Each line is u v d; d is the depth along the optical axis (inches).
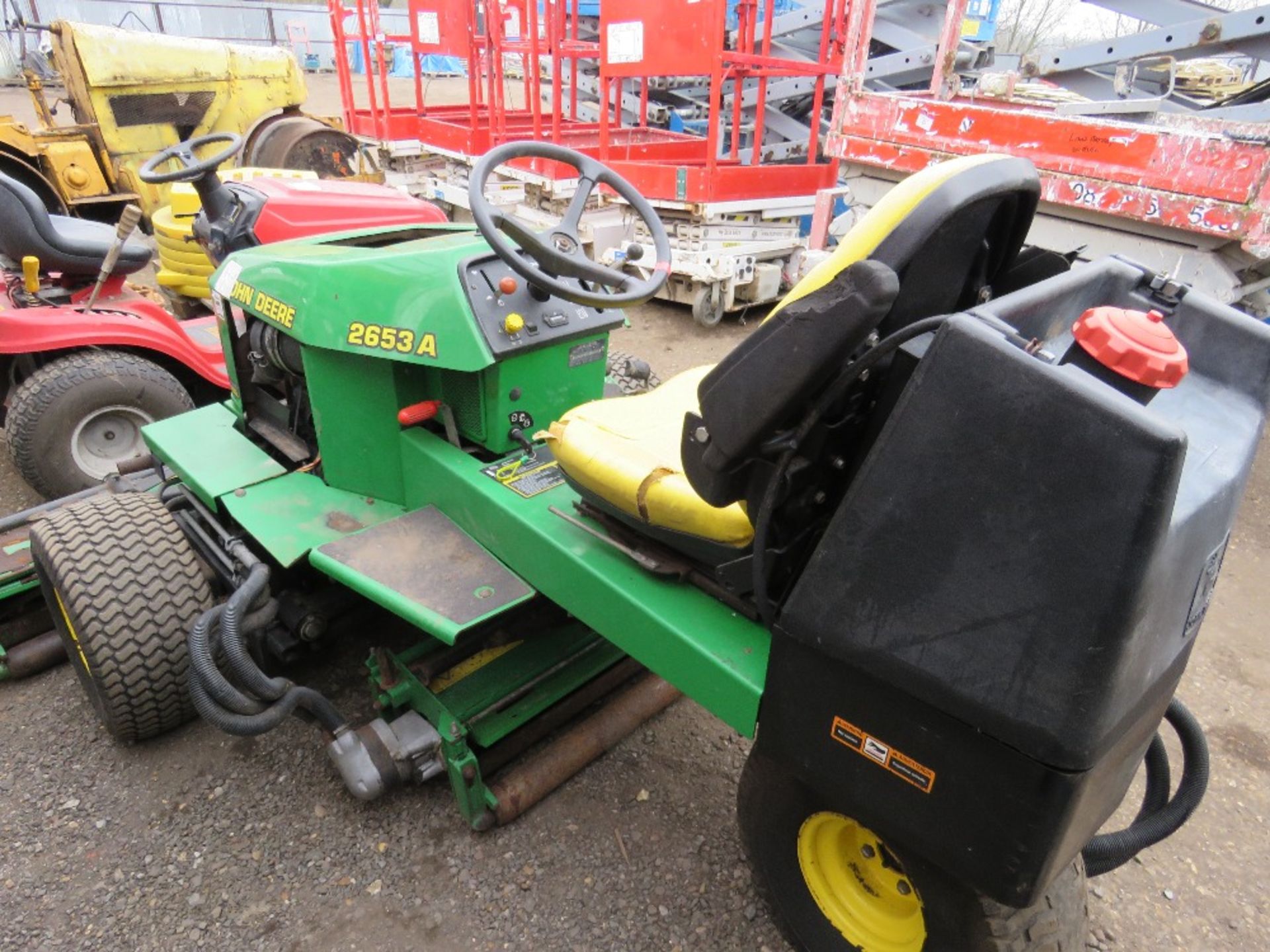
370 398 77.3
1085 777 39.8
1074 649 37.1
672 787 81.8
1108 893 73.7
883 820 48.0
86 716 88.5
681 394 75.8
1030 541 37.5
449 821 77.3
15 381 127.8
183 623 77.9
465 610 65.0
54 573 76.0
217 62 237.6
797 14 263.1
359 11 284.0
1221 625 109.7
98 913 68.5
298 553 72.6
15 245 119.3
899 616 42.3
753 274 205.0
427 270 72.4
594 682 84.4
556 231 74.0
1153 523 34.4
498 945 67.1
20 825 75.8
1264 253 124.8
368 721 87.4
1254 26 179.2
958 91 204.4
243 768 82.2
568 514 67.2
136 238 237.9
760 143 219.6
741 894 71.6
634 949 67.1
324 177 242.5
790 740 50.7
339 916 68.8
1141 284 54.7
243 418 96.2
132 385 118.4
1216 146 126.8
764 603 49.4
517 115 286.7
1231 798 84.0
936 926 52.6
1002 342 37.5
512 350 71.9
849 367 43.8
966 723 41.7
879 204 44.8
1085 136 142.2
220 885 71.0
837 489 51.7
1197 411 50.0
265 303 81.0
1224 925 71.5
